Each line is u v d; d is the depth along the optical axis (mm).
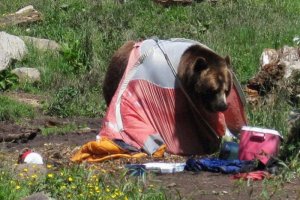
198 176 12227
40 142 16016
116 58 15781
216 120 14688
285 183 11555
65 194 10219
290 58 17359
